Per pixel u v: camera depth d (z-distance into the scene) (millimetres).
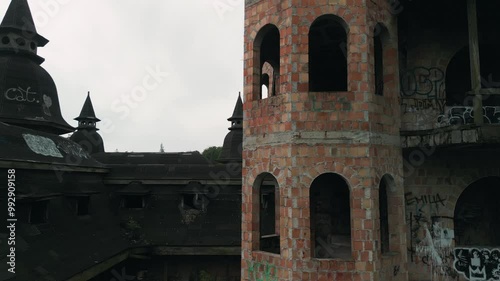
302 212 12625
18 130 18516
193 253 22438
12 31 22078
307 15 13273
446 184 15055
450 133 12969
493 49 16281
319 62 20484
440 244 14719
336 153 12805
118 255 19547
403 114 14953
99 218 22234
